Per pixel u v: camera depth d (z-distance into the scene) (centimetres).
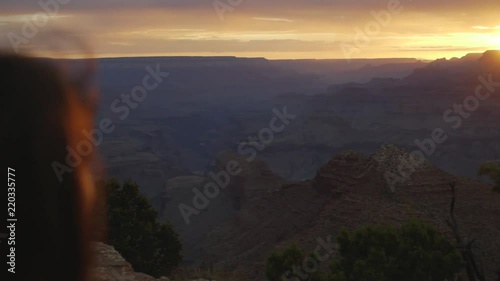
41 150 124
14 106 123
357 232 1543
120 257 1034
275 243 4391
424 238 1478
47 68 128
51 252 123
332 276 1464
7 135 121
